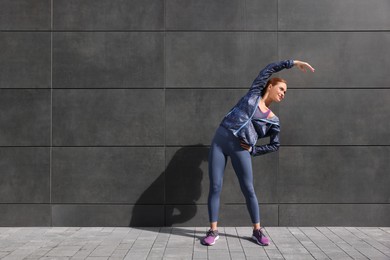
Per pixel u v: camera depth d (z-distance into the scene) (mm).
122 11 6168
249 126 5238
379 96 6148
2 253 4754
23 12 6156
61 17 6160
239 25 6164
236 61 6152
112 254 4715
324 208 6109
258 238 5164
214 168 5383
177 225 6125
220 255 4688
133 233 5727
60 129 6148
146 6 6172
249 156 5348
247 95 5379
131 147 6145
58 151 6145
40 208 6117
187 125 6156
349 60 6148
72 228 6027
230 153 5344
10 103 6145
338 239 5391
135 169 6152
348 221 6102
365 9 6156
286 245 5121
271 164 6133
